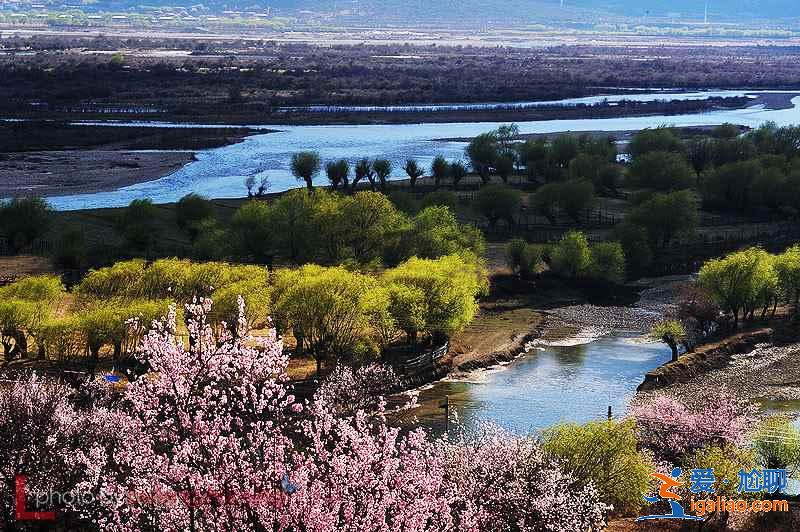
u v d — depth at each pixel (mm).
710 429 75000
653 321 121875
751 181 183750
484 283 127000
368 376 88062
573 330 118438
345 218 139500
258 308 98188
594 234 166000
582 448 63594
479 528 50375
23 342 93562
